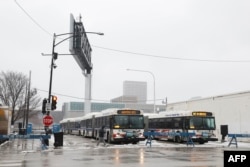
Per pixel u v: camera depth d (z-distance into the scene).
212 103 47.12
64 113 154.00
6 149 24.95
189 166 14.77
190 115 33.59
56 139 28.03
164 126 38.59
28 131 42.25
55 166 14.77
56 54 29.80
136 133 31.78
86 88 68.69
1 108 31.09
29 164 15.50
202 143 34.38
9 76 58.66
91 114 45.34
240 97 41.56
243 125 40.69
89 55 66.94
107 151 23.56
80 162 16.41
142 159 17.88
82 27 56.66
